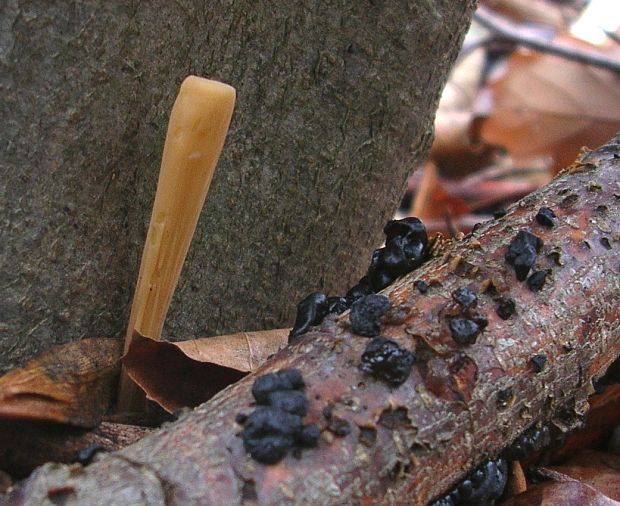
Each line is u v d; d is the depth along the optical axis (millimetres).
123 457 356
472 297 387
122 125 414
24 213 408
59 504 344
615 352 420
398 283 402
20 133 399
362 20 445
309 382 369
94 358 417
